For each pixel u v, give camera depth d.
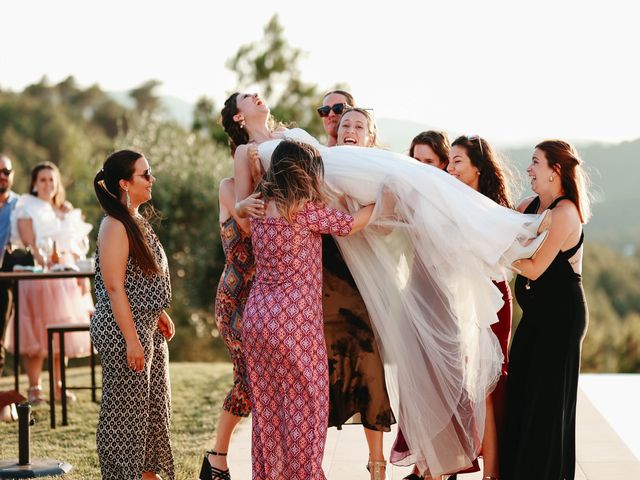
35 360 7.88
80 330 6.95
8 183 7.89
